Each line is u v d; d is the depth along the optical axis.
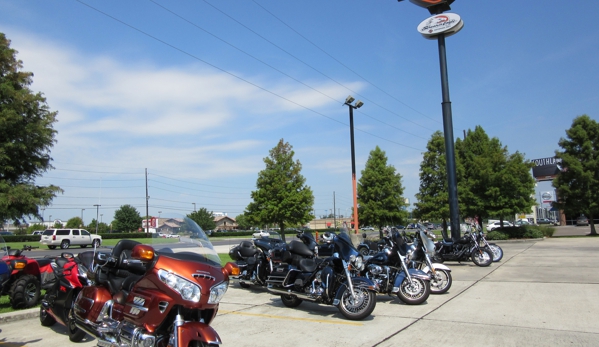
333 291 7.76
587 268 13.07
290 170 28.86
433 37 19.20
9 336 6.71
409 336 6.41
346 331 6.79
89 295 5.67
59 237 37.34
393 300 9.29
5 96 17.25
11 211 17.47
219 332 6.83
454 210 17.34
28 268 8.61
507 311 7.82
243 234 74.81
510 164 27.17
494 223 51.03
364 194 31.31
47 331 7.01
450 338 6.24
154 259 4.64
